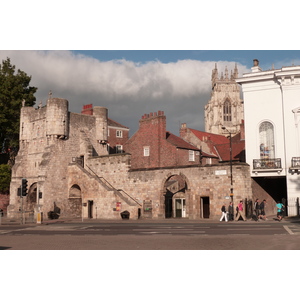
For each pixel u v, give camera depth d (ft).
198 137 228.84
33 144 168.04
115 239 66.33
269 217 126.41
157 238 66.69
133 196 144.36
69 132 162.61
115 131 223.10
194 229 85.10
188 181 131.03
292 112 122.31
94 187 149.48
